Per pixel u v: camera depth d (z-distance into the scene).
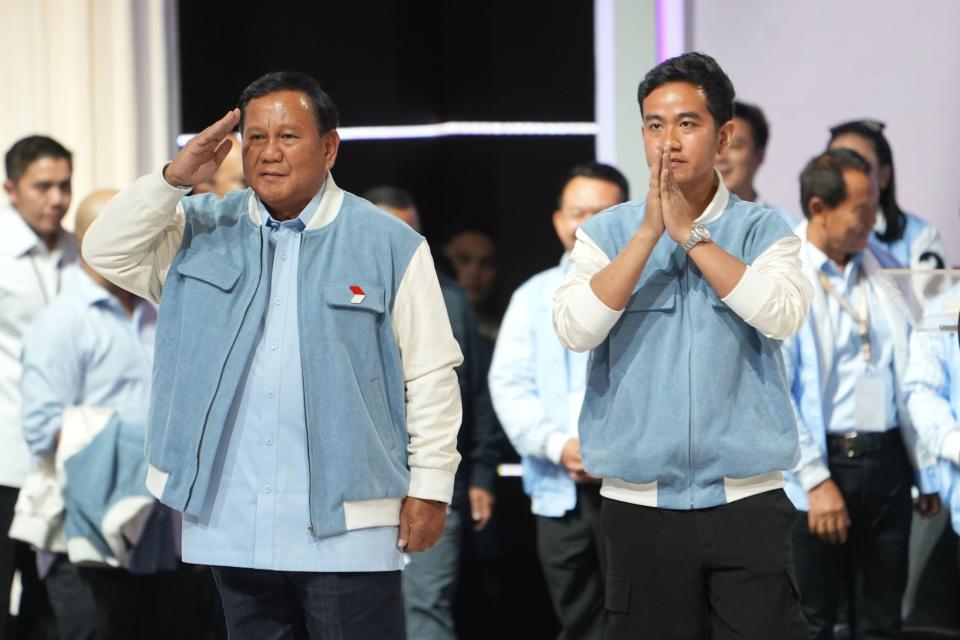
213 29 19.58
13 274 14.31
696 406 8.92
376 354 8.71
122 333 13.47
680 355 9.00
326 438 8.55
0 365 14.19
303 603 8.89
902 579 13.39
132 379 13.51
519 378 13.74
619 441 9.09
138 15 18.28
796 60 17.34
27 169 14.37
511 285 19.81
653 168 8.76
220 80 19.67
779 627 9.07
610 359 9.14
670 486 9.05
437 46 20.36
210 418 8.59
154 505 13.16
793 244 9.12
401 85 20.50
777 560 9.05
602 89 17.73
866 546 13.32
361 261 8.77
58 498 13.12
